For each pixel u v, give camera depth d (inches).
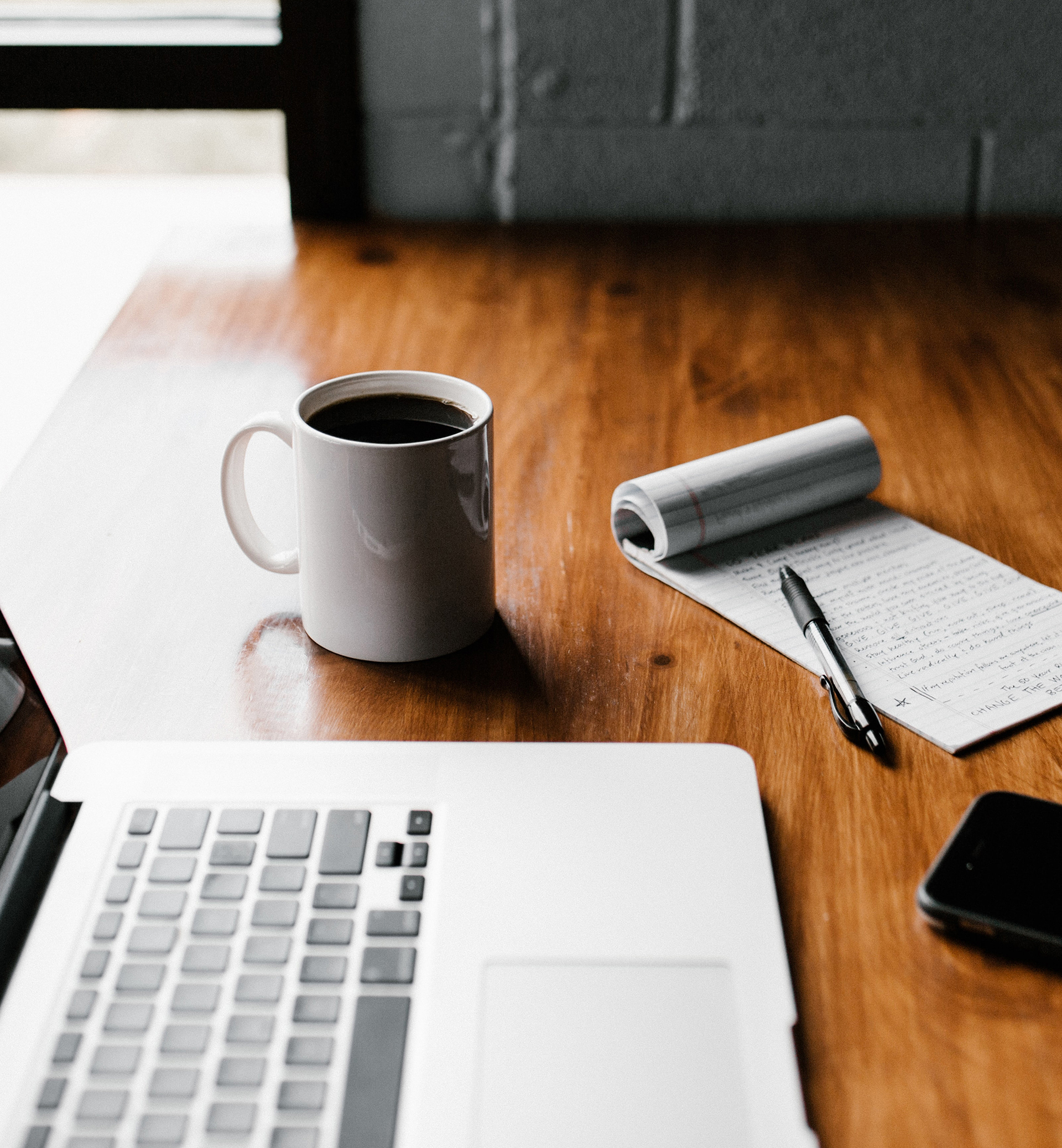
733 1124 12.7
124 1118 12.6
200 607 22.3
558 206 45.3
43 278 43.3
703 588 22.8
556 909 15.2
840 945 15.5
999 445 28.7
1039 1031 14.3
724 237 43.6
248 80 43.9
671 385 31.7
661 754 18.2
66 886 15.3
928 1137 13.1
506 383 31.6
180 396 30.7
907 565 23.6
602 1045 13.5
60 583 22.9
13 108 44.9
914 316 36.5
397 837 16.2
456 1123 12.6
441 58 42.8
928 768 18.4
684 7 41.8
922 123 43.8
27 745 17.1
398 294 37.7
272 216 46.6
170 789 17.0
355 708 19.7
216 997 13.9
